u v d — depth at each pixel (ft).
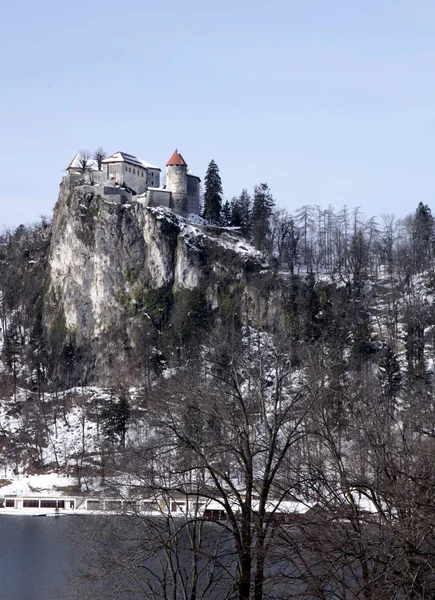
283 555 254.88
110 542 330.75
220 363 294.05
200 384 318.86
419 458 286.25
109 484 322.55
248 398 312.50
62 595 392.68
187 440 273.95
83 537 342.64
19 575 543.80
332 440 281.33
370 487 262.06
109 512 339.77
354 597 239.50
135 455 312.09
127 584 351.05
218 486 266.16
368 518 257.14
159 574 383.24
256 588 251.60
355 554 244.83
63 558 598.75
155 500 291.99
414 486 258.78
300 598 268.21
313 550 245.86
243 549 259.60
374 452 291.17
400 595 259.80
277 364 301.02
